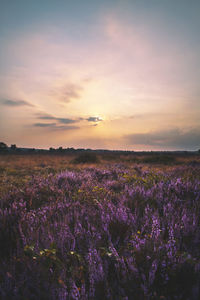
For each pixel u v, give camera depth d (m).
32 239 2.23
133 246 2.07
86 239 2.26
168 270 1.68
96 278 1.63
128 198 3.83
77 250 2.17
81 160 18.84
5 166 13.85
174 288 1.56
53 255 1.86
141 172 8.32
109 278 1.77
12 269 1.80
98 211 3.12
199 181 4.92
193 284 1.55
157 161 18.91
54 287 1.57
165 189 4.32
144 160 19.64
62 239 2.17
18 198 4.12
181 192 4.13
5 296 1.50
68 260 1.91
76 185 5.70
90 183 5.84
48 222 2.70
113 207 3.27
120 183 5.80
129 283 1.60
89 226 2.55
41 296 1.51
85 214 3.16
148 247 1.95
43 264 1.82
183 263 1.72
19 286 1.60
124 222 2.56
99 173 7.90
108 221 2.67
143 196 3.93
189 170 8.23
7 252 2.24
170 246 1.91
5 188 6.08
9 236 2.44
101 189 4.71
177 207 3.22
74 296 1.42
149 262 1.82
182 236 2.29
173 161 18.72
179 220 2.61
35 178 6.88
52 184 5.73
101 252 2.03
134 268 1.67
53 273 1.75
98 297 1.53
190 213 2.92
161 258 1.85
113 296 1.53
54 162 18.88
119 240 2.37
